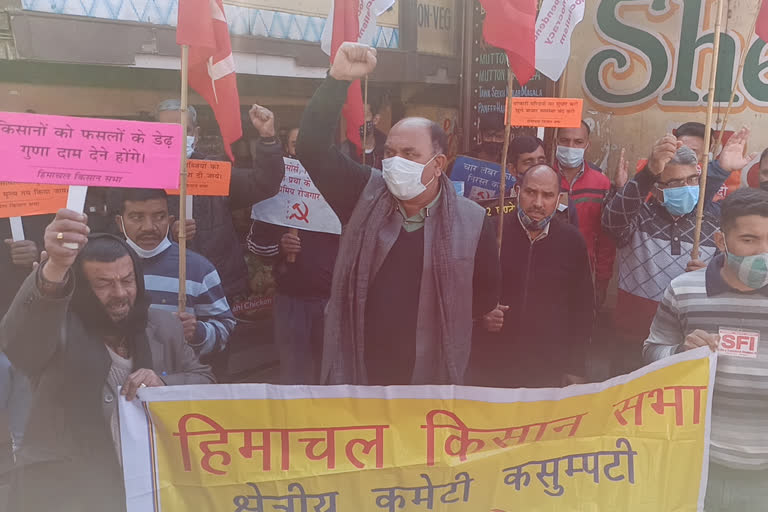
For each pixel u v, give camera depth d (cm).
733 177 414
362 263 234
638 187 320
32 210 212
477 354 312
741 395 228
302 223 337
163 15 367
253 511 214
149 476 205
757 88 411
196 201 331
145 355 210
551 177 289
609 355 395
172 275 270
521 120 299
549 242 301
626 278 348
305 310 352
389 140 226
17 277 285
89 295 197
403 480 220
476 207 242
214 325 272
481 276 246
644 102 453
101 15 344
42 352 190
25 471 203
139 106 392
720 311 226
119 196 266
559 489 229
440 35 495
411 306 238
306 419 210
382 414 214
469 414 218
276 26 407
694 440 231
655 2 436
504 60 490
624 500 233
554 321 305
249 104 426
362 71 215
